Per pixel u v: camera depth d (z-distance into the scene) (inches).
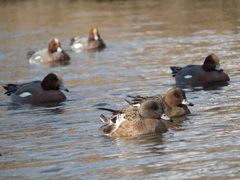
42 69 923.4
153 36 1145.4
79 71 872.9
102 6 1643.7
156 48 1015.0
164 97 577.0
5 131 531.5
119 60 940.6
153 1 1691.7
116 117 502.6
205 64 741.9
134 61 914.1
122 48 1058.1
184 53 941.8
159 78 770.2
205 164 394.6
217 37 1067.9
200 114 558.6
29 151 457.4
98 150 448.5
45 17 1489.9
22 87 697.6
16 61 1001.5
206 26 1207.6
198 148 435.8
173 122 535.5
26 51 1088.8
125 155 429.4
